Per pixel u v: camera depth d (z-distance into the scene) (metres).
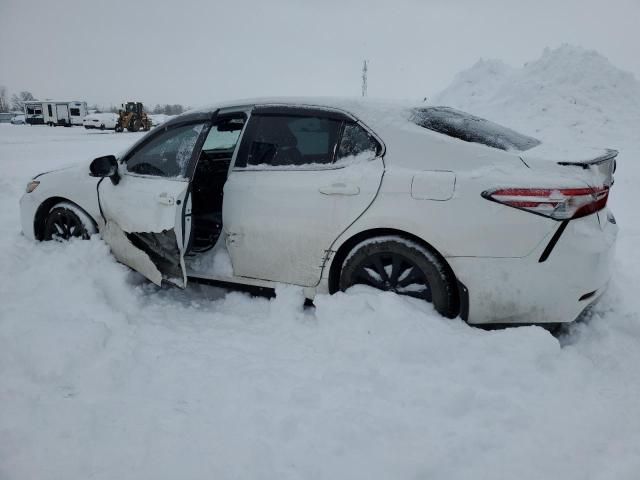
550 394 2.39
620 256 4.71
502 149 2.85
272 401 2.34
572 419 2.22
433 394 2.36
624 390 2.44
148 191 3.35
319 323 3.02
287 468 1.94
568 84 15.43
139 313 3.32
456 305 2.87
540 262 2.62
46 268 3.50
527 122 14.71
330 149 3.12
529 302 2.67
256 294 3.56
